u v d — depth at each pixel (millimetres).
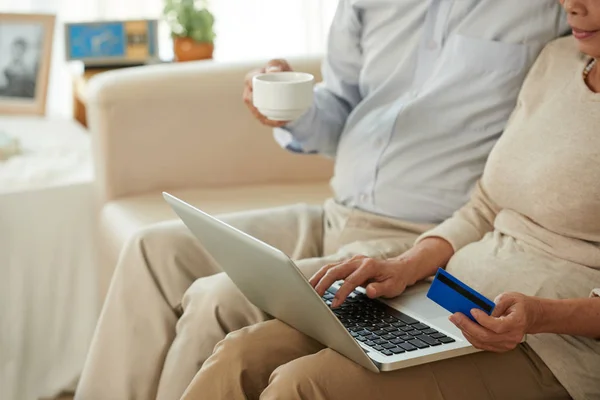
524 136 1630
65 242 2475
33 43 3154
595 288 1451
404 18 1918
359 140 1955
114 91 2367
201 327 1673
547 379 1469
